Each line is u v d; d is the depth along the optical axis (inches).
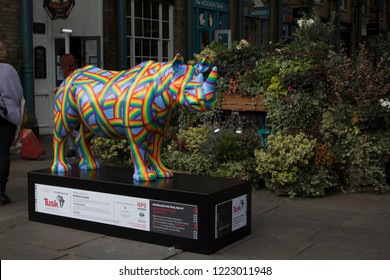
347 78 271.9
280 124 290.5
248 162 275.4
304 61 297.7
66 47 461.7
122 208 195.0
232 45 336.8
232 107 312.7
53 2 446.9
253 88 304.3
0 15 426.6
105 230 200.7
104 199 199.3
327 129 276.1
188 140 293.4
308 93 287.4
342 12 1004.6
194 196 178.2
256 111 310.3
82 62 498.3
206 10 652.7
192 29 607.5
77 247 187.8
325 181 262.5
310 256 177.8
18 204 251.1
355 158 268.1
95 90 200.7
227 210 186.5
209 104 177.9
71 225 209.9
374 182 269.7
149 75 192.1
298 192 263.3
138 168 198.8
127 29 530.6
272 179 261.6
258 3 727.7
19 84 242.5
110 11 499.5
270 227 212.4
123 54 502.0
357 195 266.7
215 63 324.8
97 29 490.6
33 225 215.6
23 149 370.3
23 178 310.8
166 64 192.7
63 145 220.5
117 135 204.2
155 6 567.5
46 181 214.2
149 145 201.8
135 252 181.6
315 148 263.4
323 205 247.4
